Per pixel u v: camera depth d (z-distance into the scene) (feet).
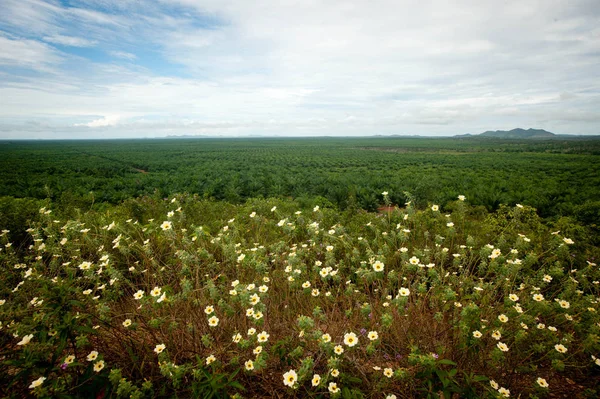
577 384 6.95
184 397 6.33
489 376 6.68
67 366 6.04
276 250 11.34
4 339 7.43
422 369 6.31
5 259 11.05
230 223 14.75
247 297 6.98
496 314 7.97
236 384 5.70
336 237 12.73
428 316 8.08
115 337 7.55
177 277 10.48
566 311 7.80
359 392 5.68
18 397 6.39
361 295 9.55
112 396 5.99
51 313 6.14
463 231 14.64
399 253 10.84
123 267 12.26
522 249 10.79
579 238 14.83
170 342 7.34
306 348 7.32
